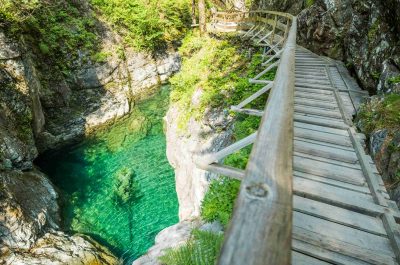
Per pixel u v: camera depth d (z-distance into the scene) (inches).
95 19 639.1
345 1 380.2
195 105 394.0
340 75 322.0
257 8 786.2
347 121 211.8
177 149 407.2
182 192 369.1
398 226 117.7
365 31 301.1
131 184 430.3
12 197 300.8
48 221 325.1
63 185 429.4
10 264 263.4
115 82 621.0
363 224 123.1
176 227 269.4
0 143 338.3
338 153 176.1
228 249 37.9
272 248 37.8
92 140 531.2
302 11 488.4
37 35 504.7
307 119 220.8
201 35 674.8
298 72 338.3
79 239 315.9
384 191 143.3
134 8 697.6
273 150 65.5
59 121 506.3
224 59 468.4
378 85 236.2
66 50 549.0
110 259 307.9
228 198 213.6
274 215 43.4
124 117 591.8
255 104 313.3
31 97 418.0
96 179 445.1
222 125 325.4
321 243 113.4
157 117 612.7
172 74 747.4
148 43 708.0
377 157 168.2
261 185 50.5
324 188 145.3
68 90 537.6
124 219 374.0
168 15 763.4
